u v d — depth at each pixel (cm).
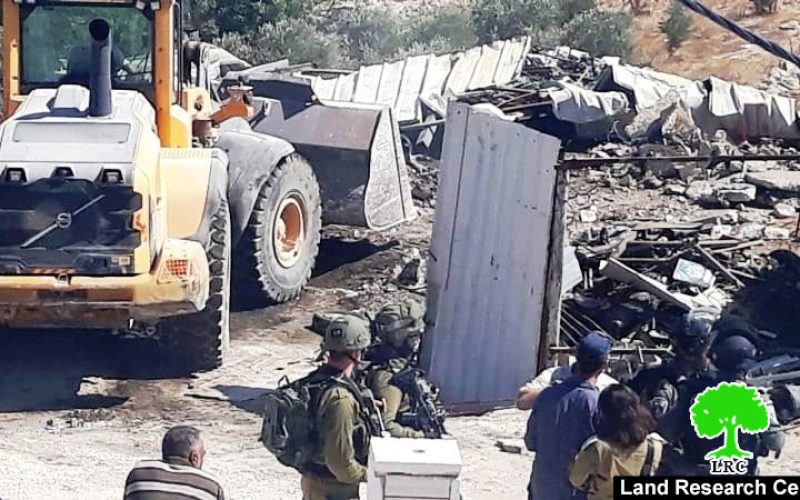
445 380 1056
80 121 988
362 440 602
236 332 1188
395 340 663
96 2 1091
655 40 3061
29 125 980
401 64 1970
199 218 1032
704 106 1964
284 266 1265
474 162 1052
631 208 1616
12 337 1141
